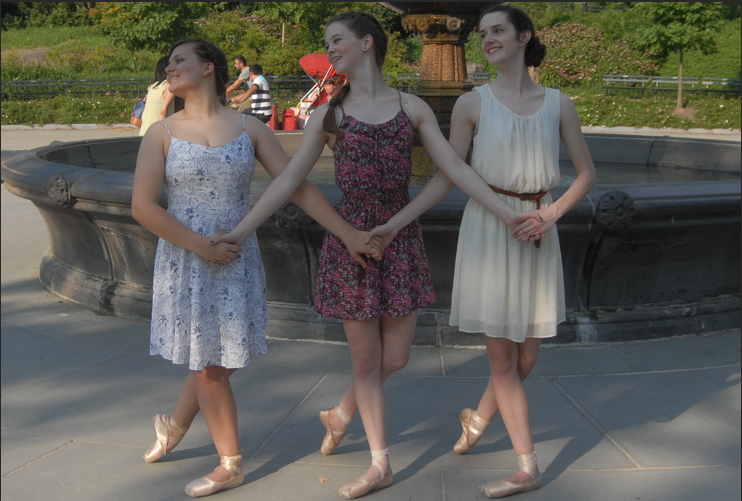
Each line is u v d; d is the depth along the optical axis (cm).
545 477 276
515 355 271
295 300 429
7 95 2230
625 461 288
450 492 267
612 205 377
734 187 402
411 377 370
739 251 438
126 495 264
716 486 269
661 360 390
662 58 2503
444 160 257
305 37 2658
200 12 2383
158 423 285
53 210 486
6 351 404
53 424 319
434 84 617
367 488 262
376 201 259
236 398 345
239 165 253
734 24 2777
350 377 370
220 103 263
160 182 250
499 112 254
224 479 266
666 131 1958
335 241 266
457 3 578
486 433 316
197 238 244
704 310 432
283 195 253
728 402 339
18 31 3266
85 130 1989
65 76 2570
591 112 2080
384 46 259
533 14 2845
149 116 588
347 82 262
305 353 402
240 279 256
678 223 396
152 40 2278
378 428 268
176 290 255
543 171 254
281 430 315
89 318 461
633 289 425
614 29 2695
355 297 261
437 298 416
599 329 413
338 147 258
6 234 712
